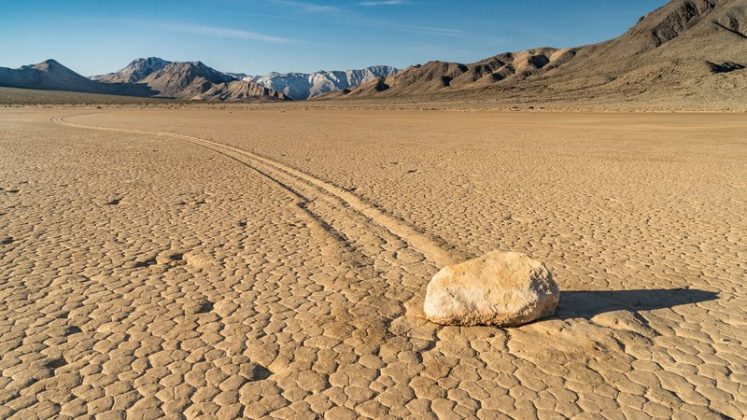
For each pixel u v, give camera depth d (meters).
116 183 12.45
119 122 38.62
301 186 12.24
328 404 3.73
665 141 23.86
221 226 8.57
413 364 4.23
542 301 4.78
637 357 4.34
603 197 11.07
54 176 13.38
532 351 4.40
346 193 11.33
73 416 3.61
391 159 17.31
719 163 16.27
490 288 4.82
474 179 13.30
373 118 49.12
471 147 21.47
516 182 12.89
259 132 29.31
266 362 4.28
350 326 4.89
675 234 8.18
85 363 4.28
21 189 11.60
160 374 4.11
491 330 4.77
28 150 19.27
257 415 3.61
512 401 3.76
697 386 3.95
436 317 4.86
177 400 3.78
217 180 12.95
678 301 5.51
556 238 7.96
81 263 6.70
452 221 8.97
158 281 6.09
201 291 5.79
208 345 4.56
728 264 6.72
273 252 7.18
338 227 8.55
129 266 6.59
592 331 4.66
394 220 8.95
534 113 57.94
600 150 20.22
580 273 6.39
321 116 54.19
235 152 18.98
